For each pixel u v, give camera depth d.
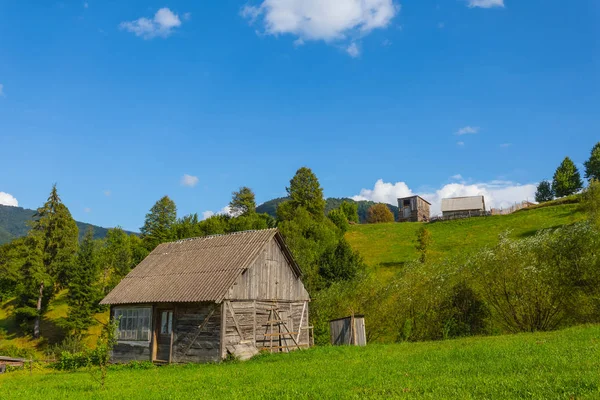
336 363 19.81
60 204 76.62
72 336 60.28
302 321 34.03
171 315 29.98
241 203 109.38
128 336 31.64
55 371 31.89
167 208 90.69
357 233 97.25
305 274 52.00
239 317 28.64
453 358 18.16
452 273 32.91
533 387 11.15
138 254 78.75
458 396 11.02
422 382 13.20
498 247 32.22
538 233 32.72
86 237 67.75
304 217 73.12
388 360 19.39
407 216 124.81
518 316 30.94
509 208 105.62
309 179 97.62
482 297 32.09
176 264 33.59
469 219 93.38
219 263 30.77
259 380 16.69
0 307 74.75
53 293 74.06
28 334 64.75
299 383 15.09
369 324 35.00
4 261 83.62
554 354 16.12
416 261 37.12
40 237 71.88
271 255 32.34
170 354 29.09
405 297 33.56
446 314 32.41
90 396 15.86
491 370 14.30
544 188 149.38
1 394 17.52
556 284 29.42
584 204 61.53
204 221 92.06
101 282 74.31
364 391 12.70
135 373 23.59
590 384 10.85
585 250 28.81
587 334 21.44
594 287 28.45
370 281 37.53
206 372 21.17
